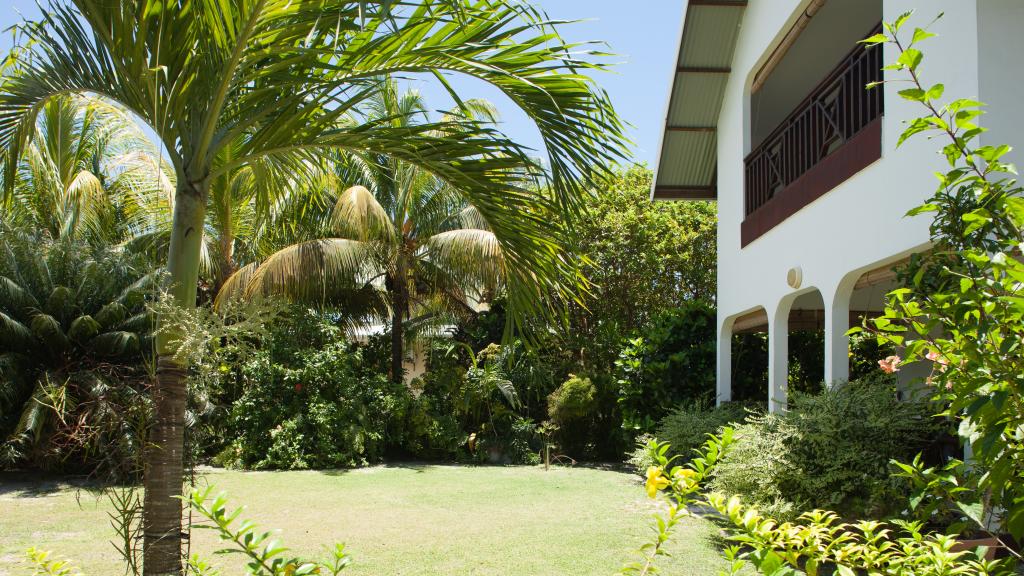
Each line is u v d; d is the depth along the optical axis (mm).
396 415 13938
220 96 3393
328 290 14180
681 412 9883
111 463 4027
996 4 4547
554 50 3516
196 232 3506
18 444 9867
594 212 18031
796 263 7449
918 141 5125
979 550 1781
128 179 13641
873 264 5855
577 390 14062
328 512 8266
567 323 4629
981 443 1810
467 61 3561
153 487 3303
